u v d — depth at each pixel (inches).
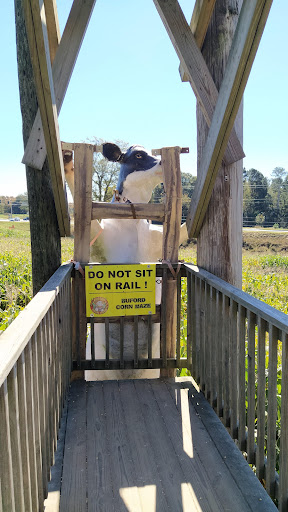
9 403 57.0
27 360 68.4
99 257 147.5
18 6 123.6
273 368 80.4
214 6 125.7
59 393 110.3
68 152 138.3
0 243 1405.0
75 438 107.6
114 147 142.3
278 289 518.0
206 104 120.0
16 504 58.6
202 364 131.0
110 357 145.3
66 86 115.7
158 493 87.5
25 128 126.7
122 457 99.8
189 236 145.0
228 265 134.3
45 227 133.3
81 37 114.1
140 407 124.1
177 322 145.2
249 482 90.7
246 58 96.9
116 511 82.4
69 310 132.2
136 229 147.0
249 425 96.1
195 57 118.8
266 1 87.3
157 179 148.4
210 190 128.0
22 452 63.9
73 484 90.1
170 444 105.1
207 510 82.6
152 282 137.4
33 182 130.7
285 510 75.8
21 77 125.5
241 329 98.0
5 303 405.4
